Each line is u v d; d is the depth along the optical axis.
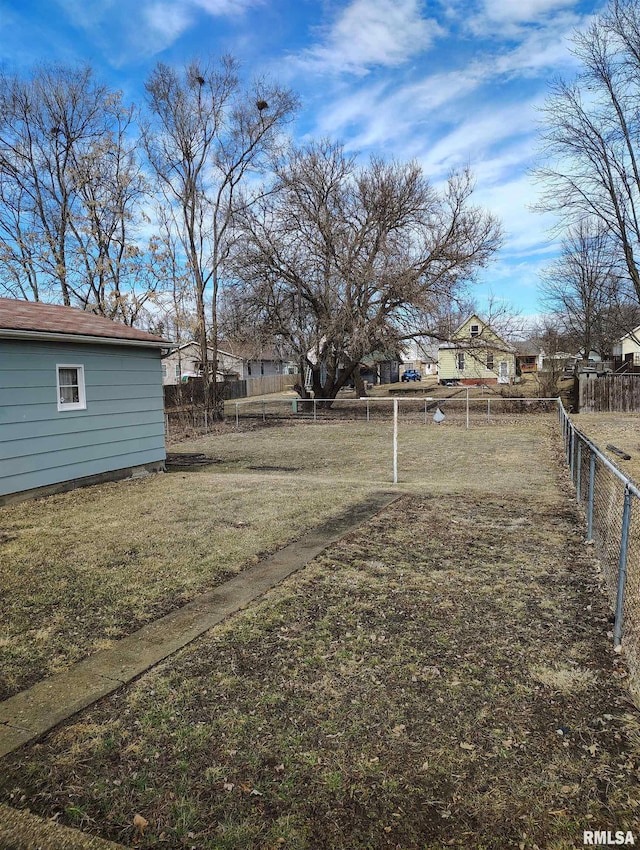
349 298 22.64
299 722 2.70
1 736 2.59
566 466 10.89
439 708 2.79
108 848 1.95
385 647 3.45
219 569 4.90
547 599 4.18
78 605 4.16
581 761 2.38
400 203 22.08
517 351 27.53
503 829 2.02
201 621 3.85
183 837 2.00
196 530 6.18
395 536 5.86
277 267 22.89
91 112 21.39
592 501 5.61
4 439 7.54
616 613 3.46
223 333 23.95
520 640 3.53
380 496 7.84
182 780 2.31
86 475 8.95
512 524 6.34
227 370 37.78
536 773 2.31
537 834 1.99
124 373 9.76
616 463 10.41
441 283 22.45
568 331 32.03
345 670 3.17
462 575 4.69
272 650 3.42
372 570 4.83
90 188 21.95
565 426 12.86
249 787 2.26
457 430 17.88
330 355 25.20
